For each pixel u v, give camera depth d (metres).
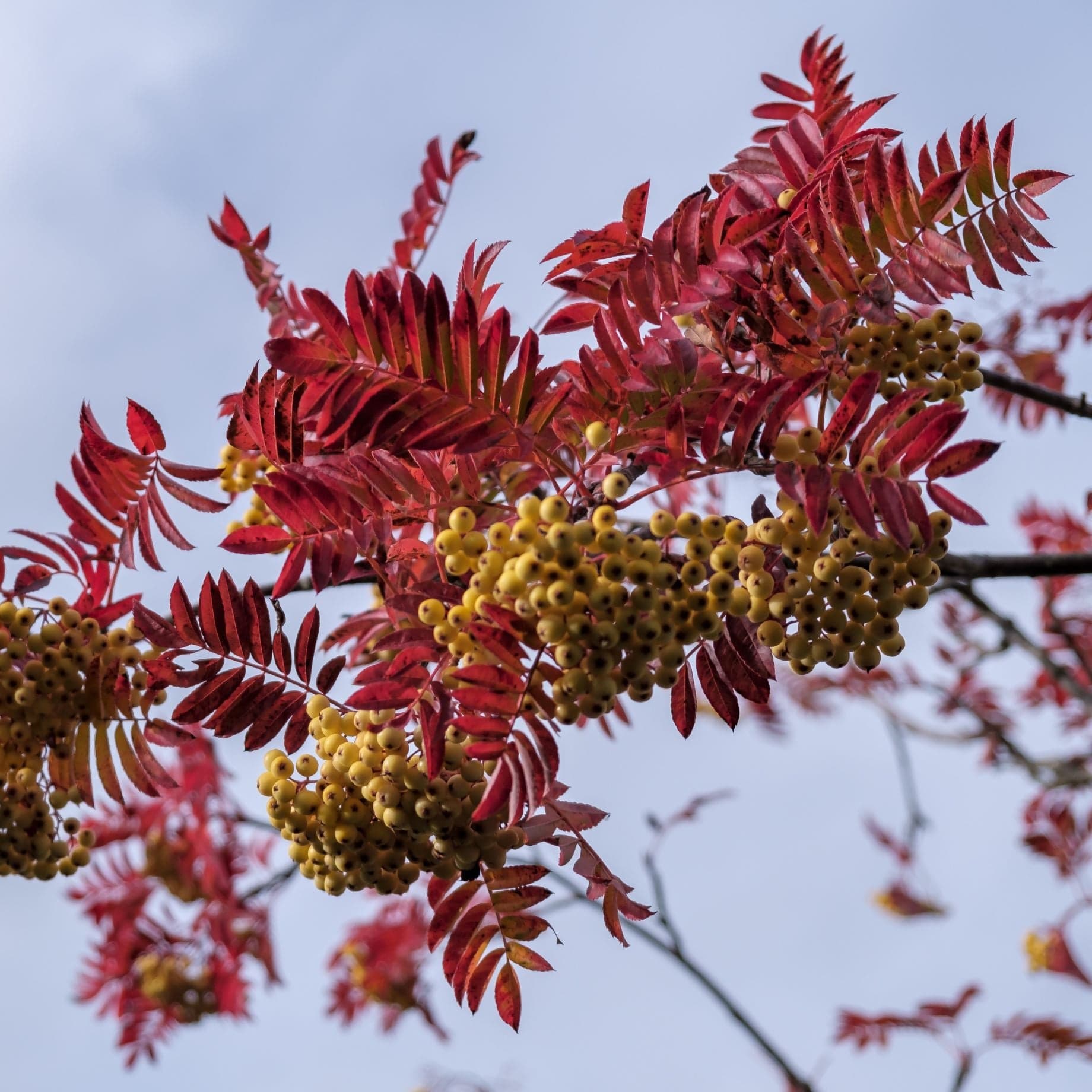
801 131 1.07
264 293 1.30
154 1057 2.09
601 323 1.04
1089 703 1.86
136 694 1.14
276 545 1.05
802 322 1.05
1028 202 1.07
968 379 1.06
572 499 1.06
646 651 1.00
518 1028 1.05
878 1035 1.90
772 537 1.01
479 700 1.00
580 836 1.06
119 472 1.14
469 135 1.36
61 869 1.16
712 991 1.70
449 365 1.03
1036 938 2.26
